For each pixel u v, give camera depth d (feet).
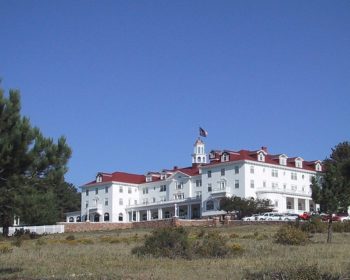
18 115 76.02
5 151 72.69
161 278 75.56
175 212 401.29
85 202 449.48
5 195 78.13
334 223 208.03
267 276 71.67
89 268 88.89
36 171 77.61
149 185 433.48
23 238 211.82
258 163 361.92
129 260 101.35
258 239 161.79
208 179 377.09
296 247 127.65
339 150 389.60
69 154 79.77
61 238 208.54
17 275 80.84
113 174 445.37
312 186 152.05
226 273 79.46
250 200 331.36
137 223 304.91
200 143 438.40
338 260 93.91
